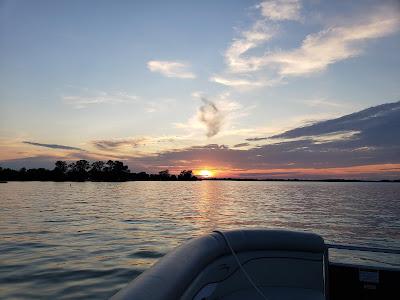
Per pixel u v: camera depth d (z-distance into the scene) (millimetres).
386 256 12242
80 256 11539
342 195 81375
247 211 34531
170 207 38031
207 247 3115
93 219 23891
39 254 11789
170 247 13414
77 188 112125
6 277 8859
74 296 7465
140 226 20375
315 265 3561
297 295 3316
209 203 46969
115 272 9516
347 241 17469
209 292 2893
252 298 3240
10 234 16594
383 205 47344
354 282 3566
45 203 42000
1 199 50062
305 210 37000
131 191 92688
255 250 3496
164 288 2123
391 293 3475
